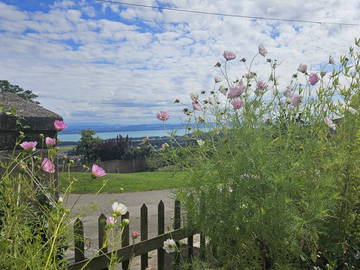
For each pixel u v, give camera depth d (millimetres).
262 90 2648
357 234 2453
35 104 2949
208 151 2662
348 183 2461
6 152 2389
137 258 3416
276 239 2070
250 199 2158
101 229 2574
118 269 3041
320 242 2393
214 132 2668
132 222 5293
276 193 2096
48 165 1985
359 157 2418
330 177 2195
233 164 2240
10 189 1738
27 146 2002
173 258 3004
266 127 2436
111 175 11156
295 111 2529
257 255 2180
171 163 2816
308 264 2311
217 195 2312
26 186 1896
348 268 2352
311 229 2195
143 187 8867
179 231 3188
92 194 7500
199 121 2885
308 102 2537
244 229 2178
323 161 2342
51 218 1635
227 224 2236
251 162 2184
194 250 3273
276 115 2578
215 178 2340
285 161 2199
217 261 2521
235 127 2443
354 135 2514
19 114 2469
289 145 2318
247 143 2293
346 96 2578
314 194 2090
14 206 1652
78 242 2422
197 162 2621
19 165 2111
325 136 2518
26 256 1521
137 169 19375
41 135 2164
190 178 2471
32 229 1874
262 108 2531
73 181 1828
